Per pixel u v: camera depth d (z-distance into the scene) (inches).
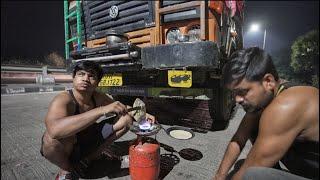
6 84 494.9
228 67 46.2
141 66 120.1
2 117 203.5
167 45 105.5
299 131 43.5
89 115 73.9
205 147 117.3
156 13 126.9
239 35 194.7
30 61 695.7
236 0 163.2
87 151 88.0
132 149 75.3
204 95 126.4
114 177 86.0
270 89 45.5
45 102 317.4
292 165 50.9
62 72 638.5
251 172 49.0
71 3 181.8
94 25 163.0
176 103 182.7
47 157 80.4
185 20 121.6
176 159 102.6
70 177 82.7
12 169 95.8
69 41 182.2
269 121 45.1
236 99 48.1
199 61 98.3
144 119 83.3
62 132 72.2
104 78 160.7
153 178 76.1
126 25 143.6
